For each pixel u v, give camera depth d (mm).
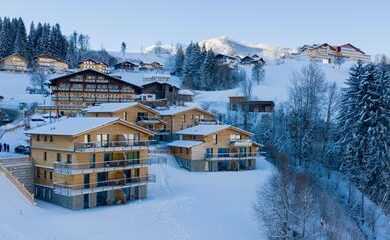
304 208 54969
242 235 57594
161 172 77875
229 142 86750
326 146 95688
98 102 122000
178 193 70688
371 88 77438
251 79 173250
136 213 59781
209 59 169250
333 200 73750
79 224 53688
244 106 120375
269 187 65500
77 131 60062
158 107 110688
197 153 83188
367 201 75125
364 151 76812
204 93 151875
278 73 185250
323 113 111438
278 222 54562
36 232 49469
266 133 103125
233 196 70312
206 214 62719
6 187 56844
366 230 68688
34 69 171500
